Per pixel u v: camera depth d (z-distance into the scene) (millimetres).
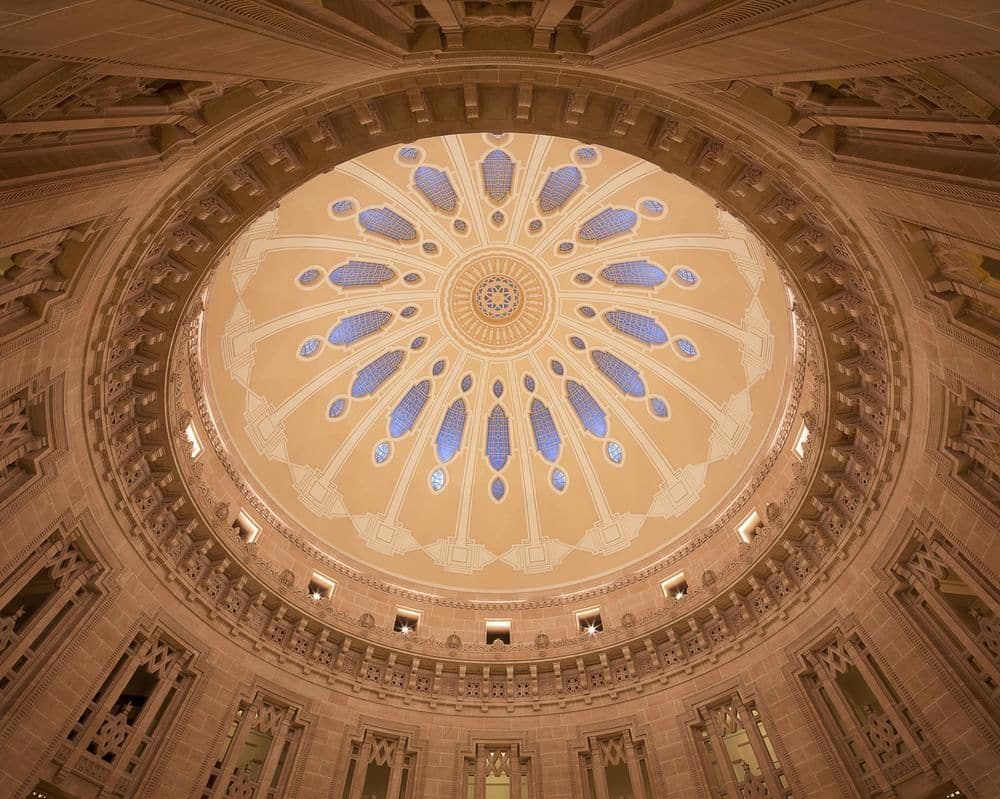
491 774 20219
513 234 30422
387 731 20234
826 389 17594
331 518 26484
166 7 5082
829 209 13758
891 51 5914
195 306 17719
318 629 21188
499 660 22250
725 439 26312
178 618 18062
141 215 12969
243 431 25203
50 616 14945
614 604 24516
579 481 29469
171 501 18484
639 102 13922
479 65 13164
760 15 6121
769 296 24062
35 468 14109
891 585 16500
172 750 16594
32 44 4883
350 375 29547
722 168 15234
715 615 20781
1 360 11914
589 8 10289
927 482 15289
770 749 18609
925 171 9109
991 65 5465
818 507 18734
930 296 12992
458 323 31797
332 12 7609
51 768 14281
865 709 18000
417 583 26234
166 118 10102
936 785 14578
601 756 20062
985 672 14422
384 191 28047
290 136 14625
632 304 29750
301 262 27234
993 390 12820
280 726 19047
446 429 31016
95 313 13969
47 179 8492
